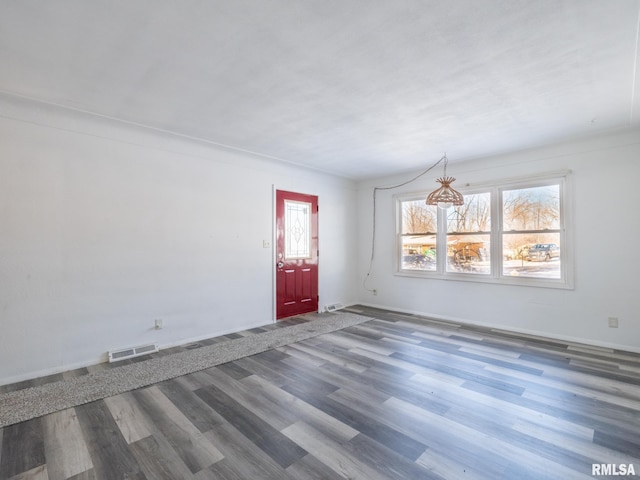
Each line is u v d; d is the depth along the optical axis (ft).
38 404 7.98
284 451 6.24
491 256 15.03
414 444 6.46
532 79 8.12
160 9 5.65
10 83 8.32
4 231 9.20
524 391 8.66
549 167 13.34
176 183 12.58
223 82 8.30
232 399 8.26
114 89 8.66
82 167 10.48
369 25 6.13
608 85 8.39
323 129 11.64
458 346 12.29
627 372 9.83
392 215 18.85
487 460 6.00
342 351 11.78
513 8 5.68
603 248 12.22
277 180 16.15
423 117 10.52
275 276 15.99
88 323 10.56
